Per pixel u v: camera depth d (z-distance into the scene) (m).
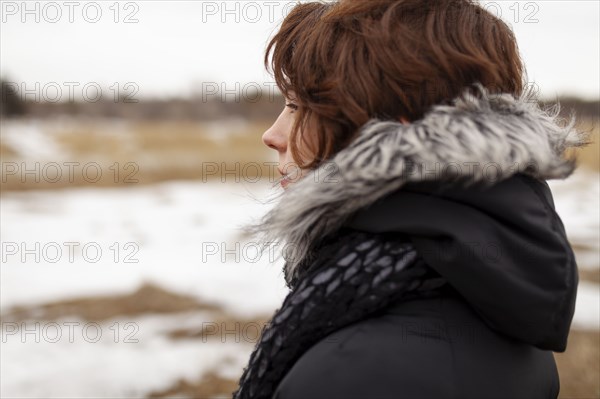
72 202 23.61
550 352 1.77
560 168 1.50
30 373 8.13
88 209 22.00
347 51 1.56
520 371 1.50
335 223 1.56
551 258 1.40
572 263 1.43
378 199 1.49
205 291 11.76
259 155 36.91
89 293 11.81
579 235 15.98
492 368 1.43
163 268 13.47
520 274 1.39
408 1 1.59
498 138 1.41
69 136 48.84
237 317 10.36
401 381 1.35
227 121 68.88
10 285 12.40
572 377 7.70
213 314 10.51
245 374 1.64
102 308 10.91
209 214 20.39
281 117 1.84
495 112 1.50
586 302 10.45
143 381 7.96
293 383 1.40
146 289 11.88
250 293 11.59
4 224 19.09
